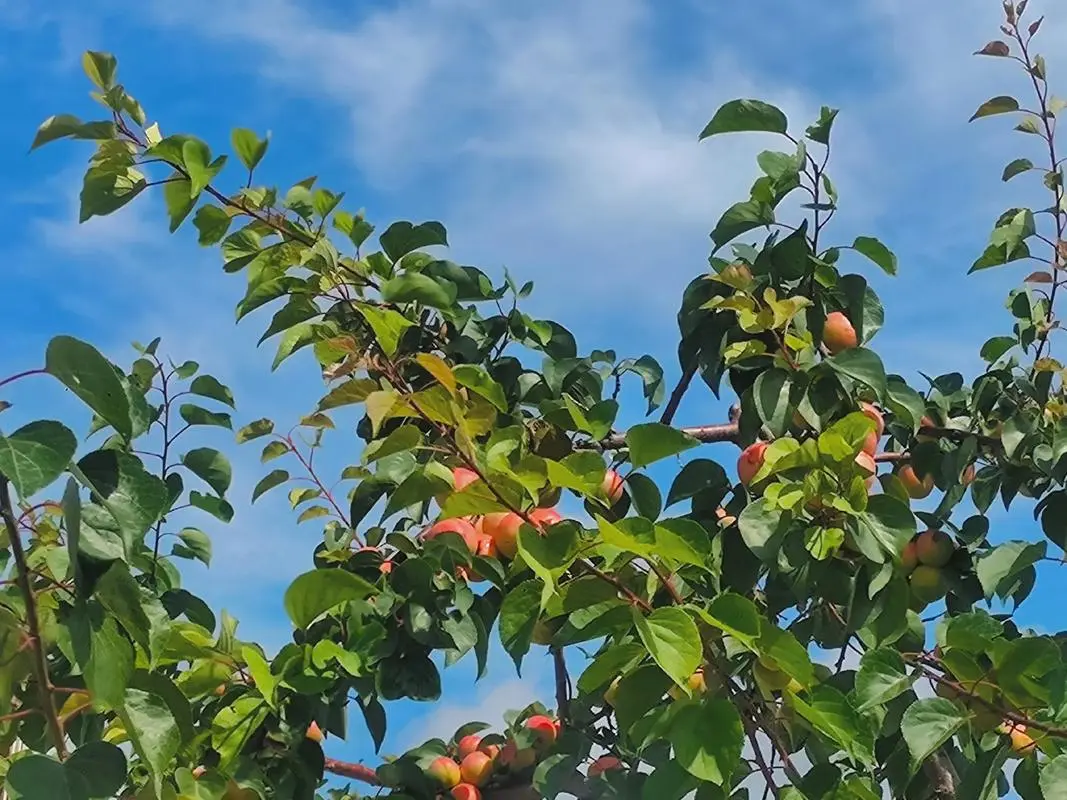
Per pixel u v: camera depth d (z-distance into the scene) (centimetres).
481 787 364
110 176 307
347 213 361
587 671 254
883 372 317
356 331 353
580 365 376
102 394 191
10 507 194
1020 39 383
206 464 399
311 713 306
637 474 314
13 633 214
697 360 353
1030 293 396
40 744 265
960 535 366
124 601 202
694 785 246
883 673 274
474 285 375
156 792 218
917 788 333
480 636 331
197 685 303
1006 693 270
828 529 288
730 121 334
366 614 322
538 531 238
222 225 341
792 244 337
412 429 250
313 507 362
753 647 245
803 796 259
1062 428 346
